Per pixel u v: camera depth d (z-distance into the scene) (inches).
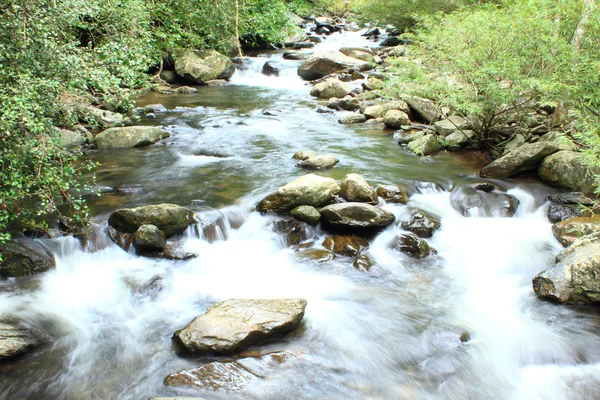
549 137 324.8
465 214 272.2
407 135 398.0
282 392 147.4
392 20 885.2
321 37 995.9
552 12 317.7
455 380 157.9
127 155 343.3
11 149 175.9
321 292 203.5
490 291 209.0
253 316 171.5
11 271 199.5
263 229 241.9
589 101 271.3
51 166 197.0
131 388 149.6
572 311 190.1
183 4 616.7
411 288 209.5
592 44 291.1
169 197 267.0
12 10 186.7
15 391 147.9
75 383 151.7
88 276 208.2
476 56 324.2
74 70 194.9
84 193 269.6
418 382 156.2
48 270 206.2
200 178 297.9
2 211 182.2
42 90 184.2
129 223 225.3
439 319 188.7
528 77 303.3
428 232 245.6
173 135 392.2
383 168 320.2
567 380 158.7
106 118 400.2
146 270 212.8
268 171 311.3
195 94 566.9
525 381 158.6
